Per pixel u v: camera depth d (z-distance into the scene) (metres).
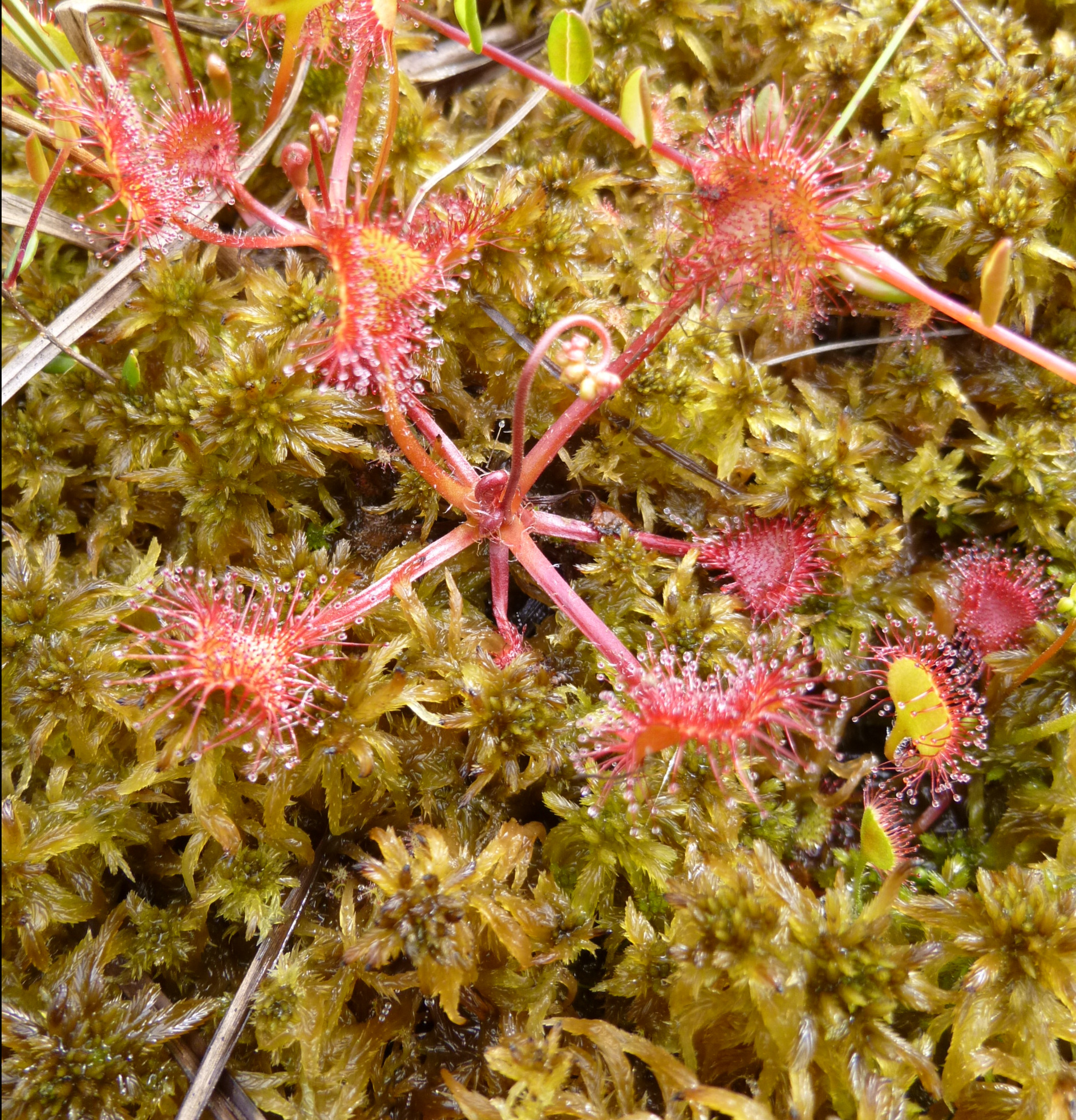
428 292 0.09
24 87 0.09
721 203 0.08
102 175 0.09
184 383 0.10
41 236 0.10
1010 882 0.09
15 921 0.08
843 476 0.10
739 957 0.08
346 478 0.10
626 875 0.09
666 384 0.10
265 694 0.08
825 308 0.11
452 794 0.09
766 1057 0.08
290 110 0.10
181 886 0.09
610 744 0.08
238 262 0.10
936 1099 0.08
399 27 0.11
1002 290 0.08
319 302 0.10
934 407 0.10
